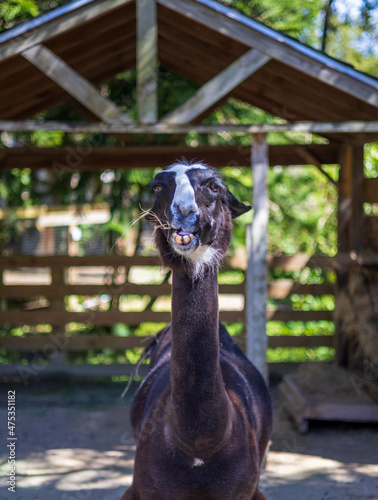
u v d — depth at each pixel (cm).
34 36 432
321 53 438
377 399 546
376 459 481
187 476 225
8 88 524
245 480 234
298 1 781
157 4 438
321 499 402
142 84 439
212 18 434
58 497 411
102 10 430
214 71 573
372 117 516
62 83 439
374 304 571
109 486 433
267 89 550
